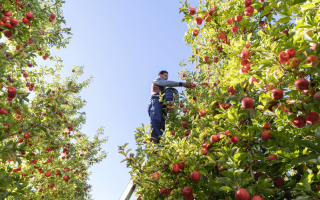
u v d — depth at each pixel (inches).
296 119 74.5
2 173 122.9
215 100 128.7
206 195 94.0
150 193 104.3
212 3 151.3
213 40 148.2
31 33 170.7
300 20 72.4
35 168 192.1
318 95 63.3
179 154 105.7
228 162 77.5
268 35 90.4
